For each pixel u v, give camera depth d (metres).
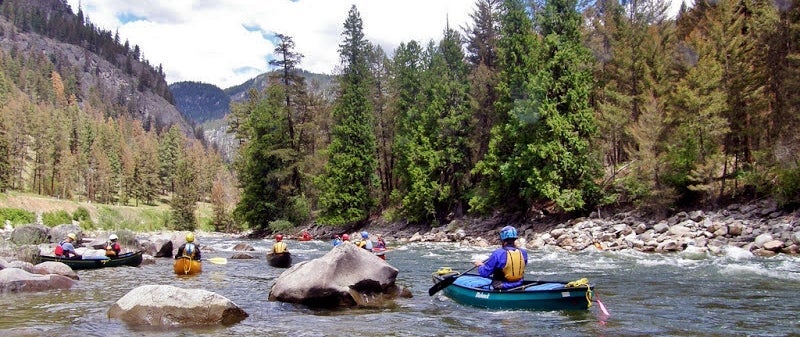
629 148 32.62
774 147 24.62
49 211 79.00
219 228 86.62
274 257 19.47
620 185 30.42
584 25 43.25
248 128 55.97
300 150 51.81
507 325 8.53
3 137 83.25
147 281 14.65
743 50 28.34
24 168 119.44
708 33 32.62
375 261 11.23
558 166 30.55
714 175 27.25
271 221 51.44
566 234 28.27
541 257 21.31
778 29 26.62
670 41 38.19
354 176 46.12
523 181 32.19
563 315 9.26
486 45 47.41
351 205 45.94
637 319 8.85
